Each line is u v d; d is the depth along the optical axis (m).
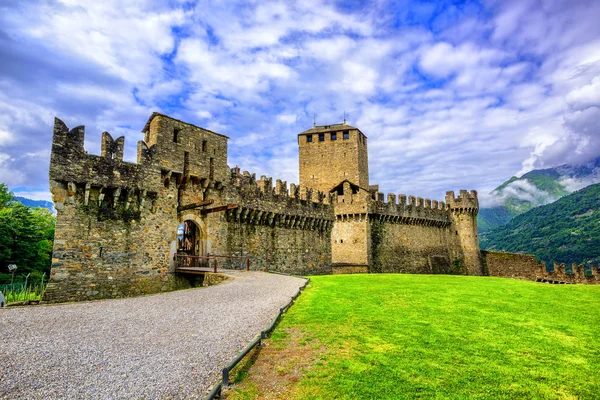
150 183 28.94
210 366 10.09
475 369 10.73
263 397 8.63
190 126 33.12
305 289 25.33
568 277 60.34
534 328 15.32
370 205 60.12
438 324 15.55
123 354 10.70
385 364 10.85
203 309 17.06
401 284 29.11
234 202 37.22
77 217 24.50
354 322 15.49
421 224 70.31
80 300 24.02
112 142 26.77
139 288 27.50
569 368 10.98
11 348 10.84
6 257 49.16
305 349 11.92
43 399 7.89
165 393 8.39
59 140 23.94
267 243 42.16
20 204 61.44
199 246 33.97
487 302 21.16
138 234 27.83
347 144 70.38
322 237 52.28
